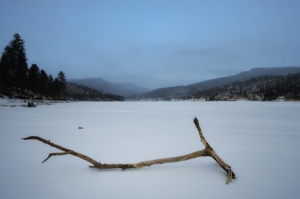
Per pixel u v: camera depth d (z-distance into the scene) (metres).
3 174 4.16
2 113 19.89
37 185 3.63
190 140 7.55
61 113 21.11
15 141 7.30
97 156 5.46
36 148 6.31
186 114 20.67
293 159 5.05
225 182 3.72
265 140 7.46
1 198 3.15
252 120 14.27
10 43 50.41
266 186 3.54
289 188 3.46
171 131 9.72
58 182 3.75
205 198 3.12
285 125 11.52
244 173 4.15
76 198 3.15
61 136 8.37
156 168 4.46
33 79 60.12
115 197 3.17
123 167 4.32
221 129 10.27
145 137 8.16
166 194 3.26
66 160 5.09
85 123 12.80
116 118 16.38
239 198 3.13
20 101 39.31
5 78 49.03
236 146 6.53
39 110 25.19
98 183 3.70
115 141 7.39
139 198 3.13
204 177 3.95
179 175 4.05
